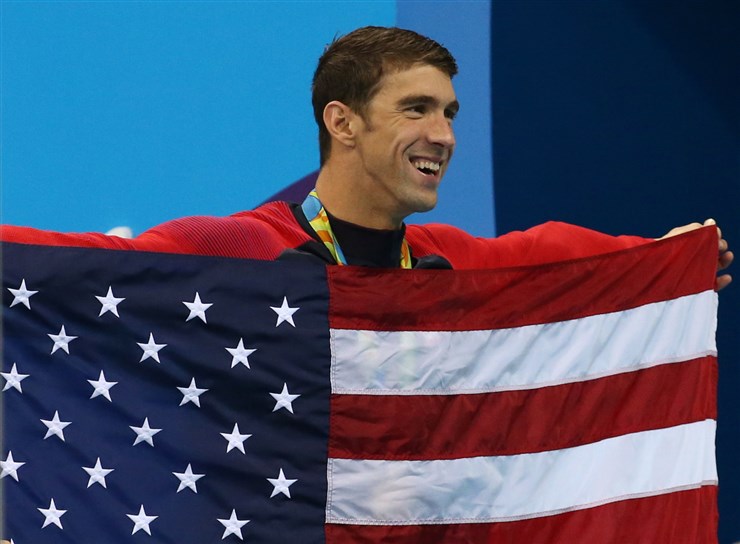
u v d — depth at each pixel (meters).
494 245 11.28
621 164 16.30
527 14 16.14
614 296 10.32
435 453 9.67
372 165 9.70
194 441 9.31
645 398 10.23
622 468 10.07
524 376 10.01
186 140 15.10
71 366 9.27
